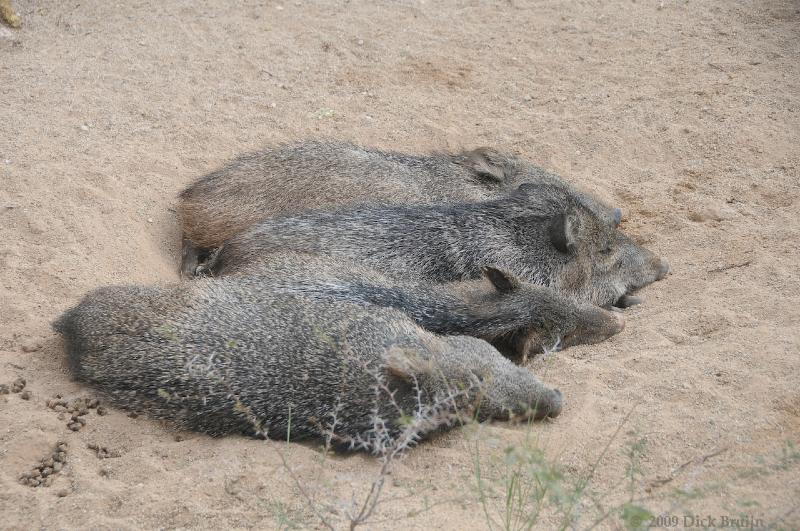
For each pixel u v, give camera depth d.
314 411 6.62
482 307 7.93
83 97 12.24
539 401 6.79
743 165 10.64
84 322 7.17
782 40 13.59
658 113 11.95
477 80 13.31
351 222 8.68
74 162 10.47
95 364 6.98
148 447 6.55
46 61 13.34
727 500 5.56
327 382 6.66
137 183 10.30
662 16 14.93
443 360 6.95
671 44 13.92
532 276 8.74
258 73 13.38
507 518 5.29
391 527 5.52
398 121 12.22
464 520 5.55
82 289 8.35
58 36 14.27
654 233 9.66
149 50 13.90
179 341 6.84
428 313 7.78
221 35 14.54
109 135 11.32
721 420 6.34
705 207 9.88
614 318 8.01
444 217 8.79
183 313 7.11
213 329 6.95
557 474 5.06
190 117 11.98
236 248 8.73
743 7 14.88
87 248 8.95
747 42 13.66
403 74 13.48
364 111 12.46
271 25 14.98
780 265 8.37
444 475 6.16
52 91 12.35
